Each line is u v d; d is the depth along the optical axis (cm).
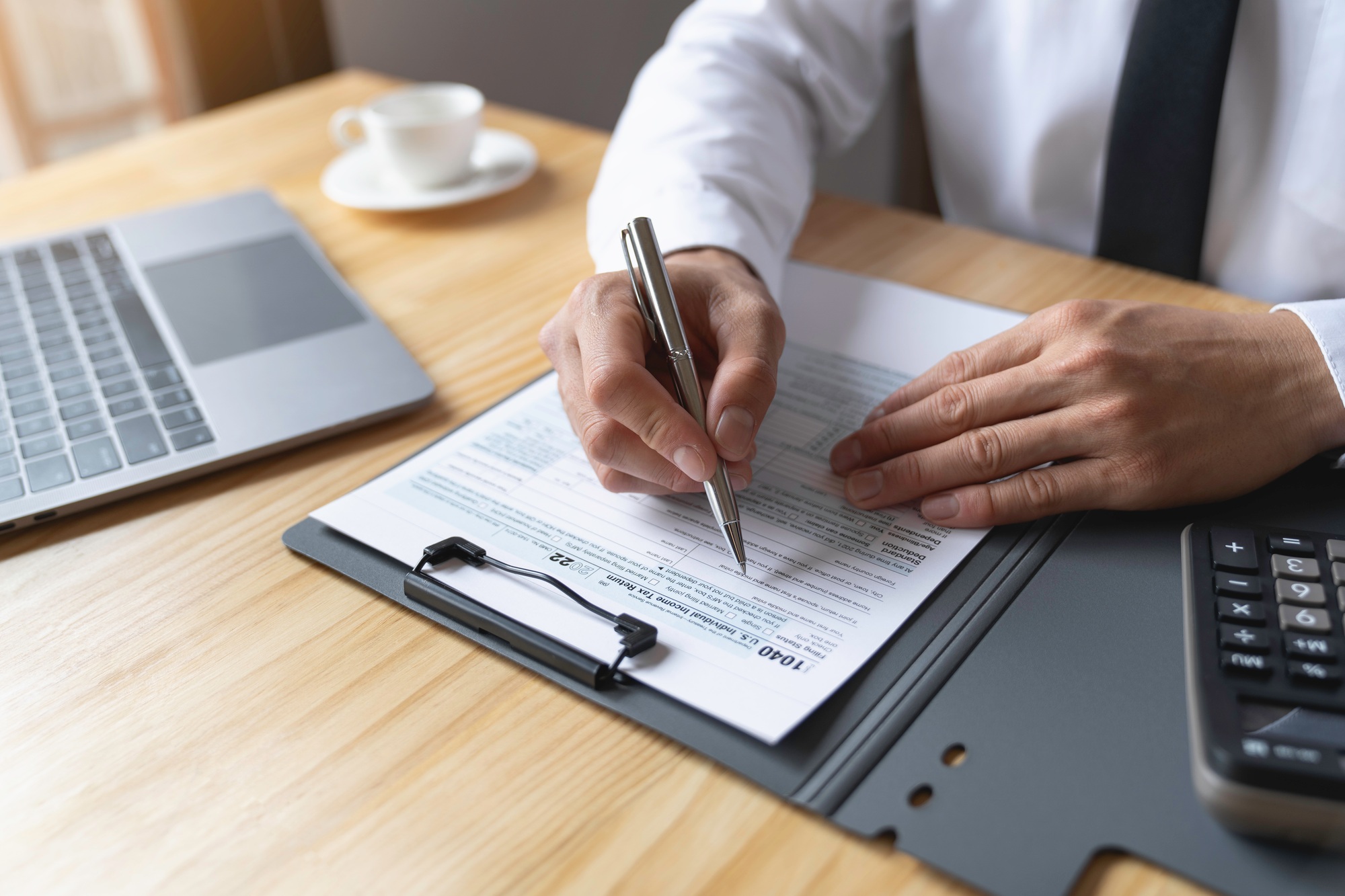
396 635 42
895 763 35
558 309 68
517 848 33
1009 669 38
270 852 34
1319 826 30
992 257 71
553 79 174
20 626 44
